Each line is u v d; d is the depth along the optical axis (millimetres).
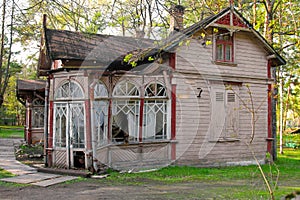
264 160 14594
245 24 13812
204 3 14109
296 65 12016
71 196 8141
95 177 10328
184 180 10312
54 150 11477
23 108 41938
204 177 10867
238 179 10656
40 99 19297
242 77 14172
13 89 39188
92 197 8039
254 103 14445
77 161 11242
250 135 14305
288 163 15477
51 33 11773
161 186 9359
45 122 11758
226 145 13758
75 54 11055
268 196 8102
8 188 9070
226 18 13516
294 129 8312
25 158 14461
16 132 32281
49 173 11023
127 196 8125
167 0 8336
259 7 17828
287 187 9594
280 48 16344
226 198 7930
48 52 11070
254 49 14562
